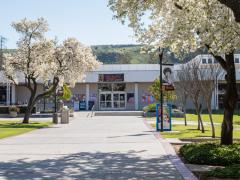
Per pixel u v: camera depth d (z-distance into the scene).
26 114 39.91
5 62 39.06
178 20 15.00
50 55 39.38
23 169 12.52
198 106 27.92
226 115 15.19
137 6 15.64
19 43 38.78
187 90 29.09
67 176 11.30
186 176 11.02
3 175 11.51
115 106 71.12
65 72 40.12
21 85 67.75
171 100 51.38
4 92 71.56
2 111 57.97
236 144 14.84
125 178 10.94
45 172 11.98
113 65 69.25
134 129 30.39
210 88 23.44
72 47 40.25
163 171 11.96
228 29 13.77
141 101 70.94
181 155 15.17
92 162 13.88
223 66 15.41
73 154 15.99
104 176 11.27
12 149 17.83
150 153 16.06
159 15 17.17
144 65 70.00
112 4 15.80
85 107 70.81
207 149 13.67
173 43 16.42
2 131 29.06
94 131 28.62
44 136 24.64
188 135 24.58
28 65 38.94
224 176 10.38
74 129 31.00
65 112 39.88
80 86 71.00
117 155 15.59
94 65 41.88
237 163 12.52
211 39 14.06
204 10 14.15
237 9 9.96
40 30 38.91
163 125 28.58
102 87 71.31
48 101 69.00
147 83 70.88
